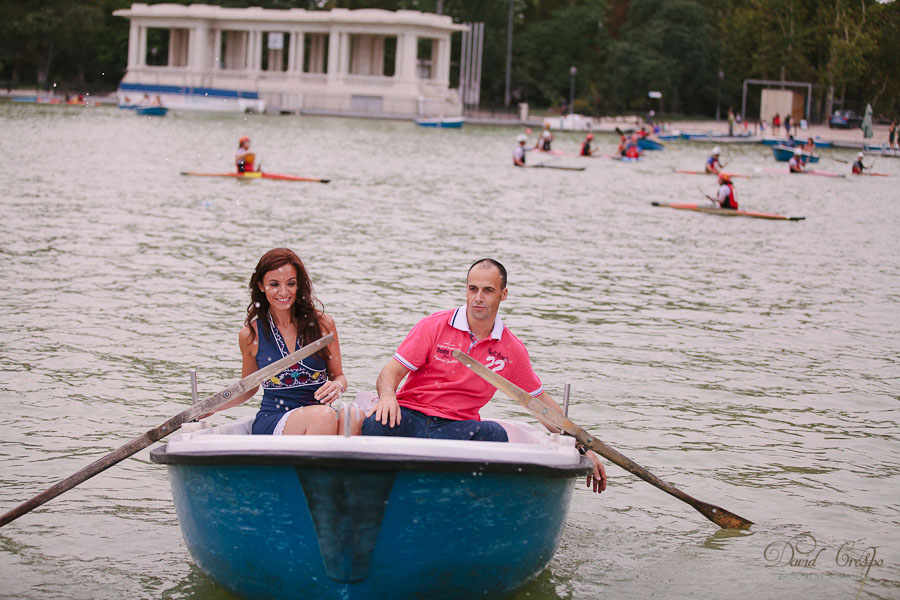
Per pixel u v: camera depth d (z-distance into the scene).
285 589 5.09
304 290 5.93
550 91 94.25
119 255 15.55
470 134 63.88
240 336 6.02
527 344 11.18
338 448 4.71
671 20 90.94
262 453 4.75
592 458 6.37
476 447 4.90
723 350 11.34
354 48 84.56
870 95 86.06
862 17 81.44
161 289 13.19
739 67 92.12
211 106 76.00
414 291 13.77
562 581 5.86
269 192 25.95
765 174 42.16
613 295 14.29
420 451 4.79
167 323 11.39
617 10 100.12
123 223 19.09
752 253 19.19
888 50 83.75
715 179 38.34
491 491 4.97
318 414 5.53
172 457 5.03
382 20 78.69
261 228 19.39
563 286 14.80
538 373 10.02
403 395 5.84
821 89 85.38
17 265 14.28
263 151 41.44
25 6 86.94
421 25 79.12
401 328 11.55
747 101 96.31
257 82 82.06
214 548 5.19
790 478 7.59
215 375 9.52
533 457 5.01
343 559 4.84
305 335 5.95
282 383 5.95
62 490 5.64
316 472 4.71
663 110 94.44
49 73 91.25
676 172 41.06
